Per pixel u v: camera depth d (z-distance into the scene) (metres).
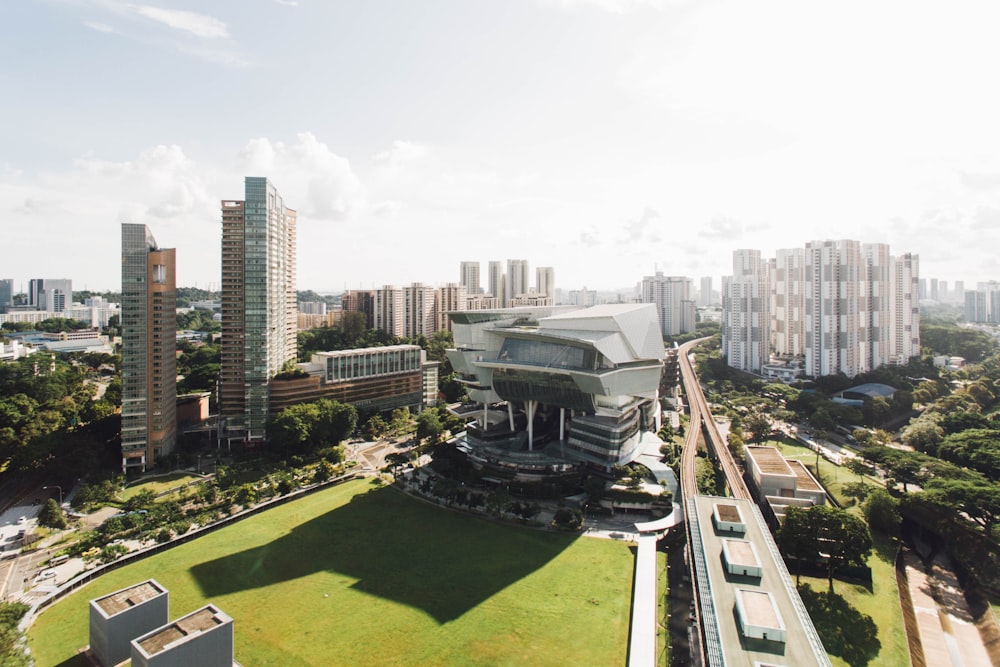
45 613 93.75
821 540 107.50
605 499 142.75
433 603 96.56
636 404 183.62
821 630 92.50
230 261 196.50
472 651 83.50
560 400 170.75
